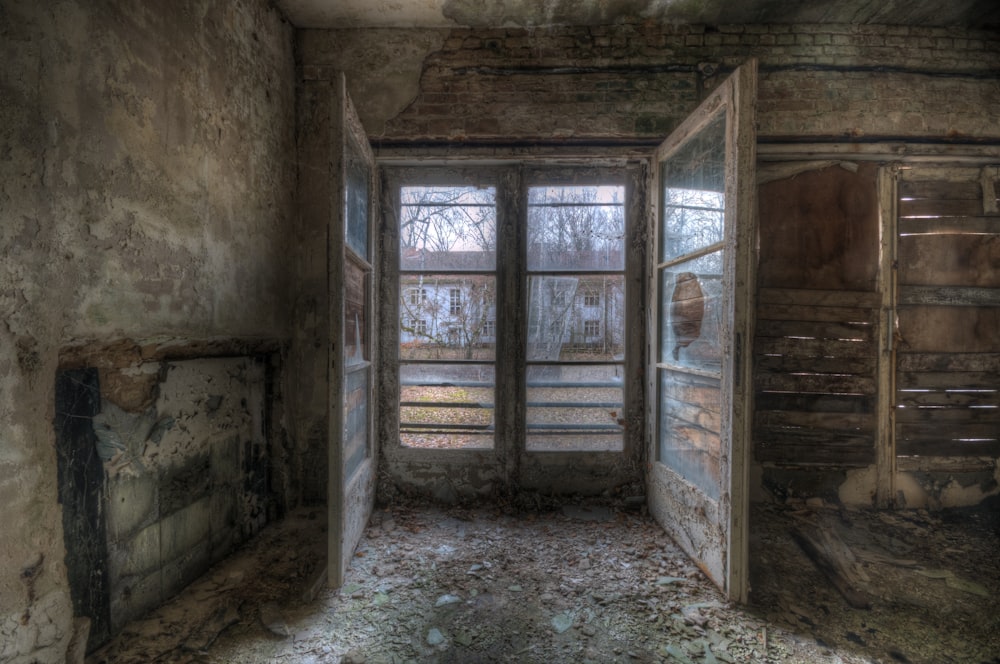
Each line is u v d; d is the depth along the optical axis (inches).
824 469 99.0
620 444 99.8
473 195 100.3
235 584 67.7
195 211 66.2
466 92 93.6
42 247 44.5
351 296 78.9
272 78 86.4
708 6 87.3
